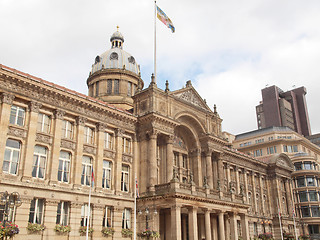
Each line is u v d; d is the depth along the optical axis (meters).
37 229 34.44
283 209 78.31
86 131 43.47
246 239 52.19
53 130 39.34
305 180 87.31
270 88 169.75
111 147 45.88
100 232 40.53
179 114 52.09
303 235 78.12
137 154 48.00
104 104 45.03
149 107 48.44
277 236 73.75
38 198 36.19
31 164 36.06
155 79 51.06
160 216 48.91
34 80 37.91
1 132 34.34
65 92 40.66
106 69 68.00
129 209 45.31
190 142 57.06
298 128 169.50
